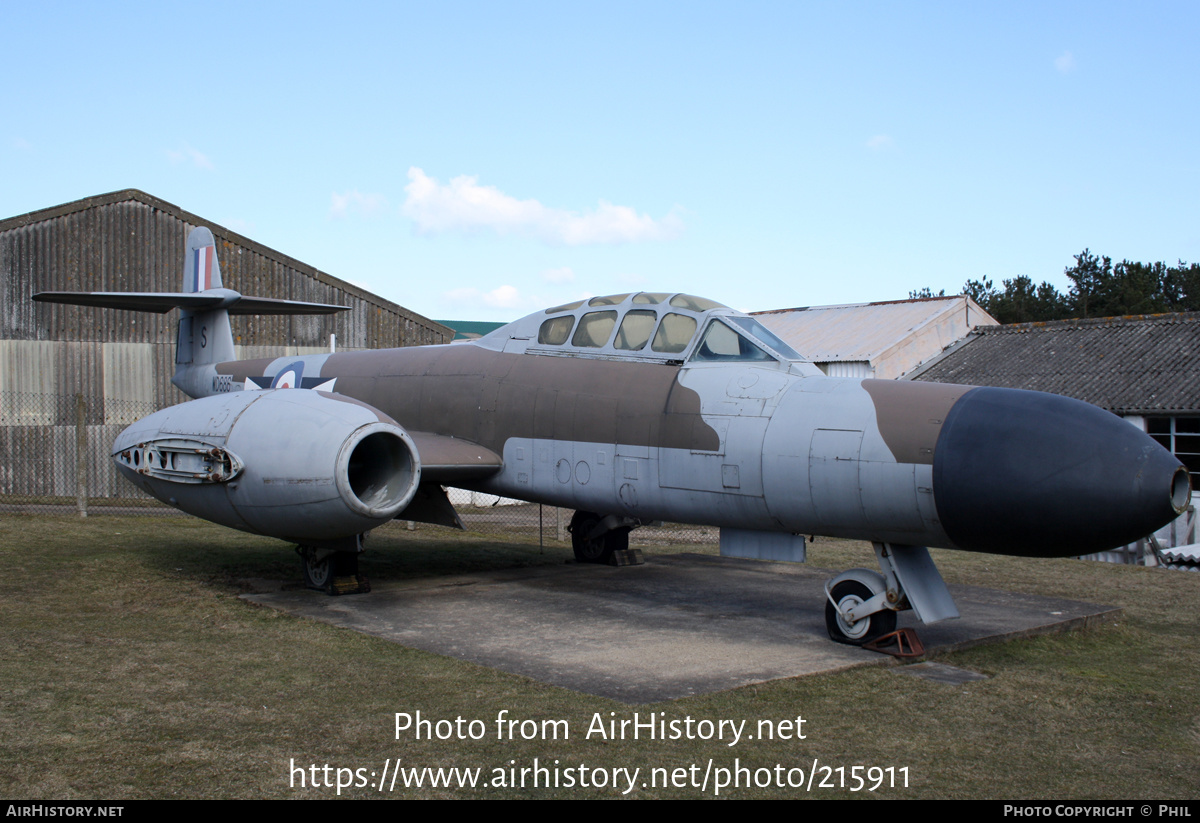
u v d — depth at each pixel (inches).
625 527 393.7
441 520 345.1
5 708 186.2
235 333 660.1
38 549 390.6
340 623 269.9
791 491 245.6
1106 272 1740.9
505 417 324.2
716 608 301.1
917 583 244.5
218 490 294.8
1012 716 197.9
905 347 757.9
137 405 647.1
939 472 218.1
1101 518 202.8
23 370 621.6
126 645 240.5
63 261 623.5
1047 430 212.1
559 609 295.7
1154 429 555.5
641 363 296.2
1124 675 235.3
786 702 200.7
